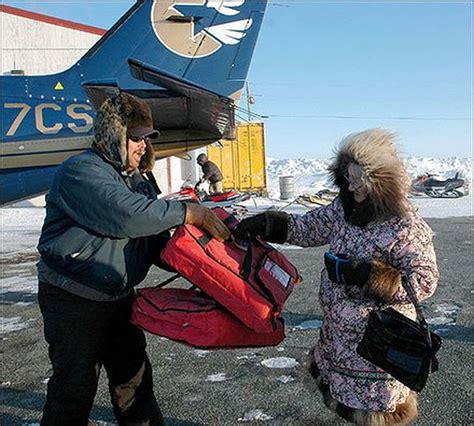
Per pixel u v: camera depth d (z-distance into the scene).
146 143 2.50
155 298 2.35
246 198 11.09
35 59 19.45
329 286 2.30
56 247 2.26
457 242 9.73
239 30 7.87
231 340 2.23
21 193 6.91
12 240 11.97
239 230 2.47
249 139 21.42
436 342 2.14
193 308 2.23
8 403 3.51
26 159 6.84
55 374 2.34
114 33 7.45
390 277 2.04
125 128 2.31
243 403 3.41
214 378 3.83
